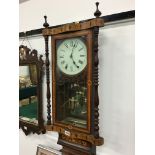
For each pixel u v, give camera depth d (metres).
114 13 0.81
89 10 0.90
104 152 0.87
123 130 0.81
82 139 0.84
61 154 0.98
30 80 1.15
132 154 0.79
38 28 1.15
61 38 0.86
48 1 1.08
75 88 0.86
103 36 0.85
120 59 0.81
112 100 0.84
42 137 1.15
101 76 0.86
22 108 1.21
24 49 1.17
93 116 0.78
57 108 0.91
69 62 0.85
